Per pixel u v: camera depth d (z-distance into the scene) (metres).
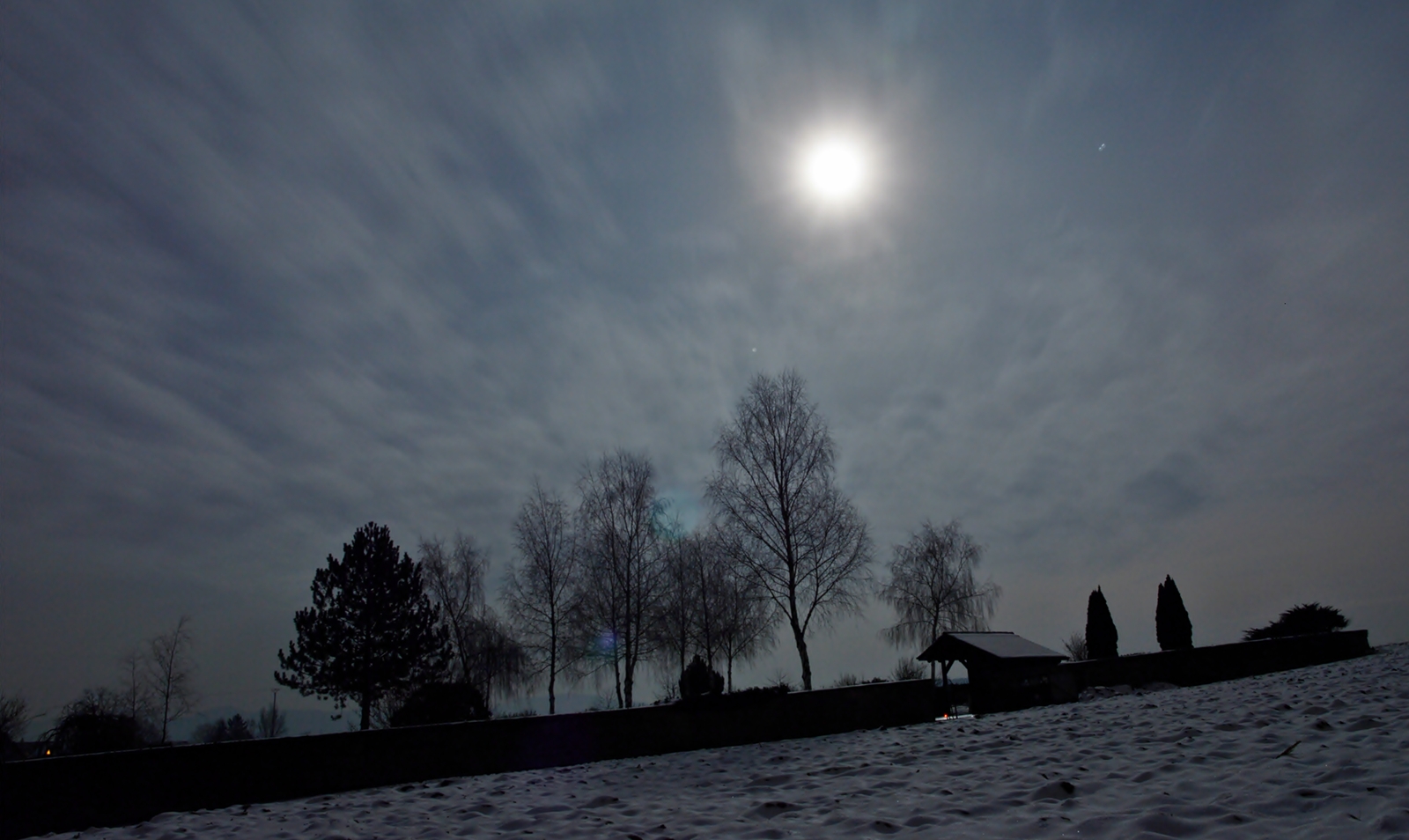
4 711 30.30
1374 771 6.06
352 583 32.44
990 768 8.73
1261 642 25.45
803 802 7.75
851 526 29.42
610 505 31.59
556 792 9.99
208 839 8.00
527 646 32.22
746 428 30.39
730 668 32.47
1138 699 16.97
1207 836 5.02
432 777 12.80
